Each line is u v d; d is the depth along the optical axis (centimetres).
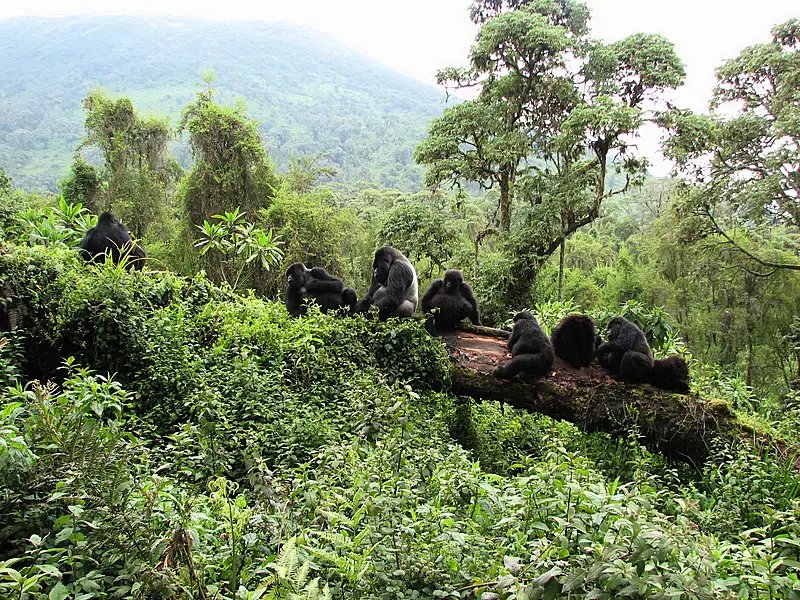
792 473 635
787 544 389
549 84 2377
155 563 338
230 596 341
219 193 2233
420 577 352
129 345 752
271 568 357
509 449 903
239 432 580
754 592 356
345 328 877
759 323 2859
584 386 813
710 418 758
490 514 459
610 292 3050
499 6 2877
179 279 934
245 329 841
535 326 842
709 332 2912
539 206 2292
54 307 785
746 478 614
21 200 1547
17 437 409
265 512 411
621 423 788
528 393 830
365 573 353
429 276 2645
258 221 2238
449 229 2552
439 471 498
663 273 3262
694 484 744
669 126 2219
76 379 559
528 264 2342
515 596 305
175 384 716
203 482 495
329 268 2255
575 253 3775
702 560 343
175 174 3003
